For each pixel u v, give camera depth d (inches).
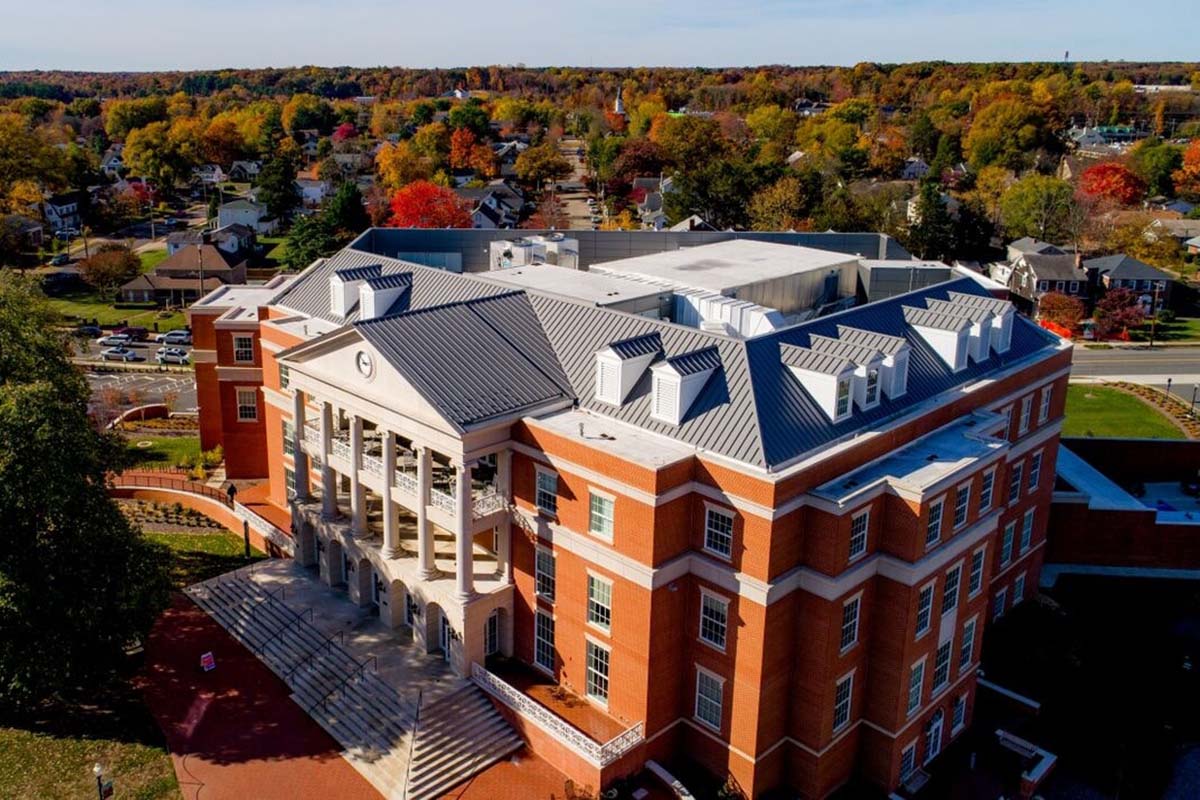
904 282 2743.6
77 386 2196.1
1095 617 2556.6
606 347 1898.4
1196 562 2810.0
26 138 7731.3
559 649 1935.3
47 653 1825.8
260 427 2915.8
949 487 1761.8
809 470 1657.2
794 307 2600.9
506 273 2507.4
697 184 6427.2
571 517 1833.2
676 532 1723.7
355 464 2124.8
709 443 1715.1
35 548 1856.5
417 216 6077.8
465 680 1958.7
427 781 1761.8
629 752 1755.7
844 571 1690.5
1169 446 3275.1
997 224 7170.3
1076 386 4379.9
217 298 3122.5
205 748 1863.9
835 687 1747.0
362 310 2380.7
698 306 2281.0
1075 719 2106.3
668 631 1765.5
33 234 7091.5
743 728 1736.0
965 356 2134.6
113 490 2829.7
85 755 1843.0
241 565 2536.9
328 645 2076.8
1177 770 1969.7
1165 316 5482.3
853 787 1865.2
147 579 1956.2
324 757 1841.8
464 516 1870.1
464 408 1840.6
